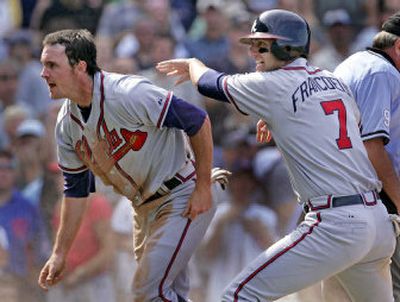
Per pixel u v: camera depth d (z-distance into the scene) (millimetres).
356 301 19766
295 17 18938
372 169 18969
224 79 18938
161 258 19375
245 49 42594
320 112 18500
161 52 42938
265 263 18594
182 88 39281
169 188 19484
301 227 18656
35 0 46062
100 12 45469
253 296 18609
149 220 19875
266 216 32688
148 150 19156
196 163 19078
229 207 32688
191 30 46969
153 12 45125
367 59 20203
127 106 18594
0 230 32500
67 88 18703
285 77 18562
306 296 25062
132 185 19625
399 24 20281
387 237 18844
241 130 36750
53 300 31938
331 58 42438
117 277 31531
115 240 31641
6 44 42875
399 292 21578
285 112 18469
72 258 31469
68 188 20359
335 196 18328
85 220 31438
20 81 41906
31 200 33156
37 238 32750
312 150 18391
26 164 34938
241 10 44625
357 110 19250
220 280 32156
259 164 33781
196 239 19609
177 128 18875
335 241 18297
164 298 19516
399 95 20203
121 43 43562
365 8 44281
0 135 38656
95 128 19016
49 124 36469
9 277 32250
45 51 18703
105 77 18812
